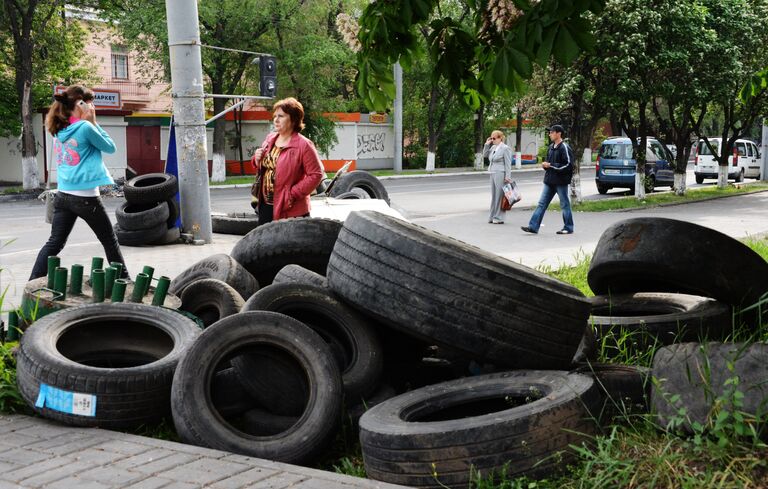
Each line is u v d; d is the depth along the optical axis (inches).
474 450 157.9
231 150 1857.8
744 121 1364.4
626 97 956.6
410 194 1199.6
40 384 200.4
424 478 160.1
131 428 201.2
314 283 242.8
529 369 199.9
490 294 197.2
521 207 983.6
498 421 159.3
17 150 1541.6
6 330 270.8
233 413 205.3
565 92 913.5
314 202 470.3
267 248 282.2
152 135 1642.5
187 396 187.5
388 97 269.0
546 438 159.8
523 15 211.0
